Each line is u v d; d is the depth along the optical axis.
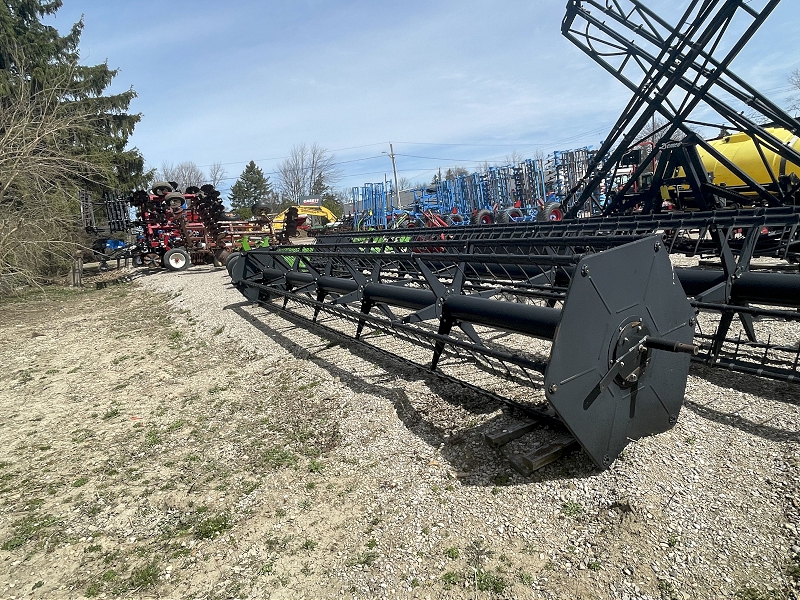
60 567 2.77
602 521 2.55
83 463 4.02
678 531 2.41
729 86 7.38
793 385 3.74
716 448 3.03
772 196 7.64
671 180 9.60
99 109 25.41
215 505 3.21
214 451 3.97
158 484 3.56
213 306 9.95
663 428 3.23
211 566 2.65
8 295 14.68
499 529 2.62
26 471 3.97
